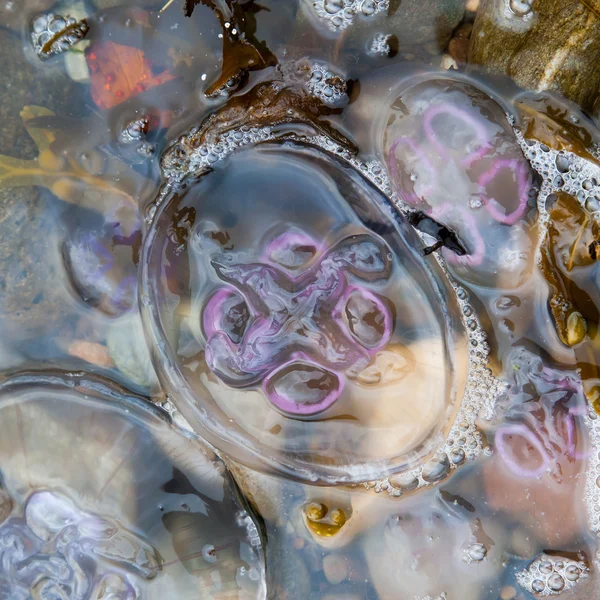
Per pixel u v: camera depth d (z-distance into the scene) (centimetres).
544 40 86
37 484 86
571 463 87
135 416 87
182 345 86
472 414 87
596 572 87
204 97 87
